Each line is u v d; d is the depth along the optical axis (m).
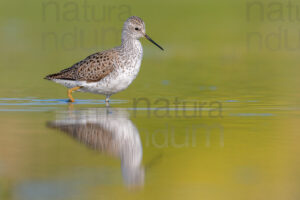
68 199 8.55
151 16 34.59
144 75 22.38
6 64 24.42
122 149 11.25
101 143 11.72
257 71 23.36
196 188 9.17
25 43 29.42
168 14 35.41
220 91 18.75
